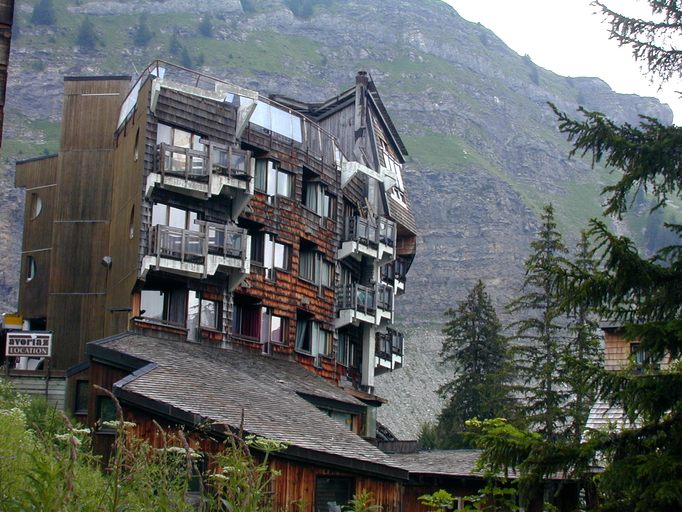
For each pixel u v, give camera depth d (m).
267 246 43.03
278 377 37.62
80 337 40.75
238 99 41.81
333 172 48.19
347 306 48.31
